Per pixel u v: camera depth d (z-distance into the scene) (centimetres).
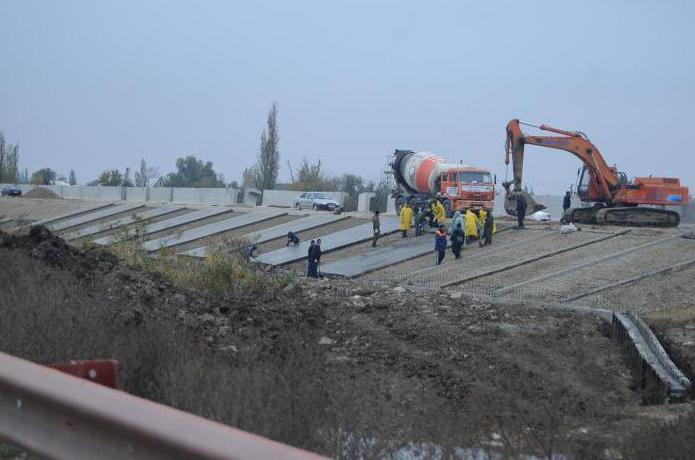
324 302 2244
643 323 2186
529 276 3303
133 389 958
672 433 1041
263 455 416
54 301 1123
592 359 1978
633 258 3375
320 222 5391
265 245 4838
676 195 4384
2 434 591
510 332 2130
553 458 901
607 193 4438
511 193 4606
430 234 4647
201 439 445
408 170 5434
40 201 7925
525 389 1466
